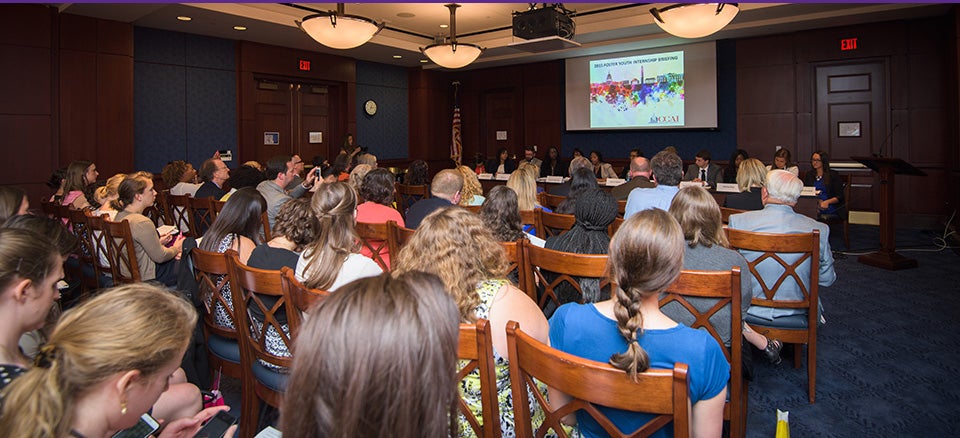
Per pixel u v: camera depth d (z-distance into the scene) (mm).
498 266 1479
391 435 602
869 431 2234
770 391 2596
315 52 9320
